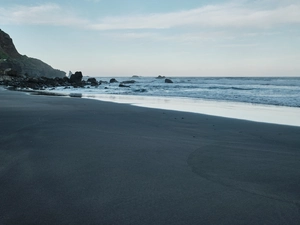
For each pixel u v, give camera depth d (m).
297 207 2.92
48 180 3.54
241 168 4.26
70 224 2.48
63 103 15.22
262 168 4.28
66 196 3.06
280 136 7.26
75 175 3.74
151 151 5.18
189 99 21.97
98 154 4.84
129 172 3.93
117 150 5.16
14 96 20.02
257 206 2.93
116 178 3.67
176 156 4.89
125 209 2.79
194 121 9.84
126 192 3.22
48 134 6.42
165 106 16.06
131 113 11.55
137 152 5.07
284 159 4.85
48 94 25.55
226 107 15.85
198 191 3.30
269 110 14.44
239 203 2.99
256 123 9.73
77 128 7.36
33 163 4.23
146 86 48.00
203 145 5.88
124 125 8.30
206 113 12.80
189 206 2.89
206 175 3.89
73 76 62.50
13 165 4.11
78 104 14.91
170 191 3.28
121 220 2.57
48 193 3.13
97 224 2.49
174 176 3.82
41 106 13.05
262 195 3.22
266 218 2.68
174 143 5.98
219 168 4.24
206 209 2.84
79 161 4.39
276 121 10.43
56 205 2.84
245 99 21.50
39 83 49.88
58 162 4.31
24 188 3.26
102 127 7.73
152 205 2.89
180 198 3.09
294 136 7.26
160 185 3.46
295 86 44.97
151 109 13.42
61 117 9.45
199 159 4.73
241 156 5.02
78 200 2.97
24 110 11.08
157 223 2.54
